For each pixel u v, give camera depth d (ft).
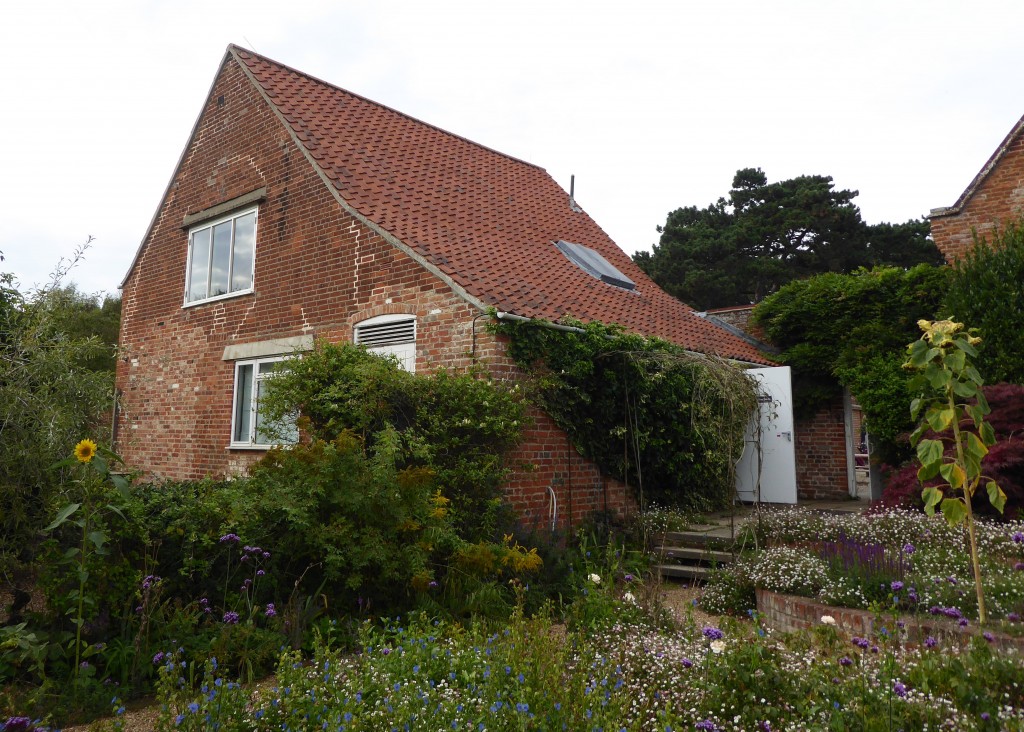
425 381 27.94
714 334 45.34
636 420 33.76
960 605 17.57
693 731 12.16
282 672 13.57
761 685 12.75
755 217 120.88
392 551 20.62
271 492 19.79
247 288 43.04
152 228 51.55
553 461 31.60
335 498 20.18
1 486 17.52
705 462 37.99
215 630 17.30
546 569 25.55
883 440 40.42
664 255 123.75
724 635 15.08
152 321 50.11
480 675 13.91
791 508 35.76
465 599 21.89
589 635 16.98
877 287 44.14
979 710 11.76
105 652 16.47
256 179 43.06
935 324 17.88
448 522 23.93
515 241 41.96
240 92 45.16
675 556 30.12
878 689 12.25
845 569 20.88
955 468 17.20
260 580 19.12
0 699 14.16
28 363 20.17
